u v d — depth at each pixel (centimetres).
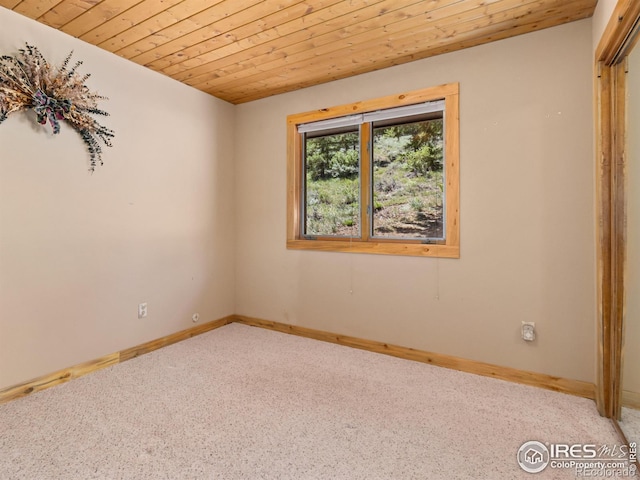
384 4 200
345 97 304
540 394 223
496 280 245
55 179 230
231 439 175
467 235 254
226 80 309
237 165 373
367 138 301
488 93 245
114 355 266
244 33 231
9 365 211
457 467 157
